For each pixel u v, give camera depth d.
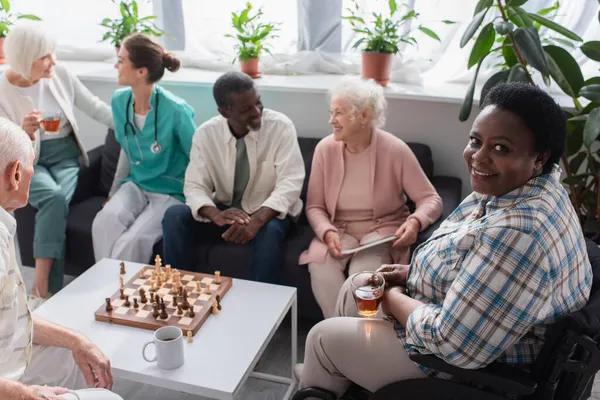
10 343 1.41
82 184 2.93
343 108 2.29
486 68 2.94
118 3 3.42
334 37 3.16
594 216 2.60
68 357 1.78
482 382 1.46
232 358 1.78
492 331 1.40
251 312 1.99
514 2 2.33
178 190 2.83
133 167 2.84
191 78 3.17
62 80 2.89
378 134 2.42
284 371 2.34
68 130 2.90
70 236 2.71
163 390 2.24
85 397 1.50
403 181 2.42
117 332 1.90
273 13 3.16
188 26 3.30
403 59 3.04
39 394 1.37
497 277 1.38
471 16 2.88
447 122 2.88
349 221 2.48
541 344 1.50
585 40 2.76
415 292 1.69
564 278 1.42
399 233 2.30
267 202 2.49
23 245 2.78
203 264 2.52
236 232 2.42
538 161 1.42
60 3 3.48
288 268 2.43
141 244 2.58
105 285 2.15
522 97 1.38
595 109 2.17
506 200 1.46
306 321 2.65
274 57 3.22
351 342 1.67
